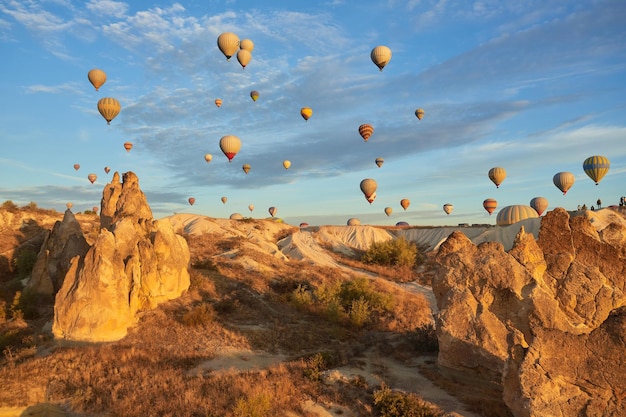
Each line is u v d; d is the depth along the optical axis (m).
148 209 30.45
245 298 28.88
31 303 24.86
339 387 16.19
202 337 21.48
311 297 31.66
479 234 60.06
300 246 56.28
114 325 20.16
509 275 16.16
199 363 18.41
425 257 55.25
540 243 17.52
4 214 42.16
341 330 24.70
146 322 22.52
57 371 16.33
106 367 16.95
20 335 20.55
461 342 16.28
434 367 18.48
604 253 16.86
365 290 32.22
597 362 11.09
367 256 53.34
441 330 16.73
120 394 14.87
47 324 21.95
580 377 11.17
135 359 17.92
